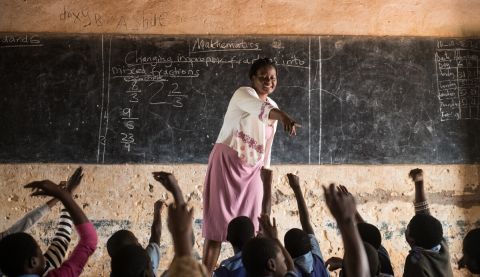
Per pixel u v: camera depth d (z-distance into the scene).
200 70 6.33
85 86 6.29
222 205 4.10
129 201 6.27
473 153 6.45
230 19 6.37
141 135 6.30
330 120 6.39
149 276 2.32
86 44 6.29
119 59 6.30
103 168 6.27
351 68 6.41
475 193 6.44
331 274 6.21
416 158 6.43
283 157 6.38
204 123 6.33
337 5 6.44
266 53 6.36
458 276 6.32
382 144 6.42
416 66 6.46
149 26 6.34
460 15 6.45
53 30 6.30
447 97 6.46
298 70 6.38
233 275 2.93
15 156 6.23
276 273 2.37
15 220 6.20
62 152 6.26
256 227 4.14
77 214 2.49
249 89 4.01
